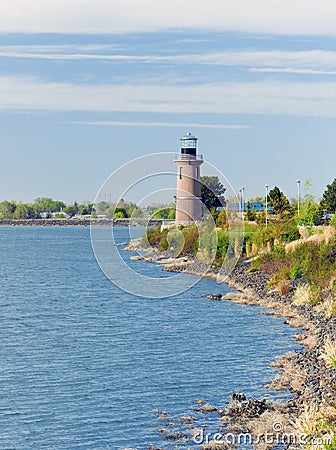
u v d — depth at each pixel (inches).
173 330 1542.8
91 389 1078.4
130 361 1254.3
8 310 1980.8
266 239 2427.4
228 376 1121.4
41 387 1097.4
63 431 902.4
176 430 886.4
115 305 2007.9
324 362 1130.7
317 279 1798.7
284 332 1457.9
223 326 1556.3
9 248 5767.7
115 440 865.5
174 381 1105.4
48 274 3262.8
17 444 863.1
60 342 1459.2
